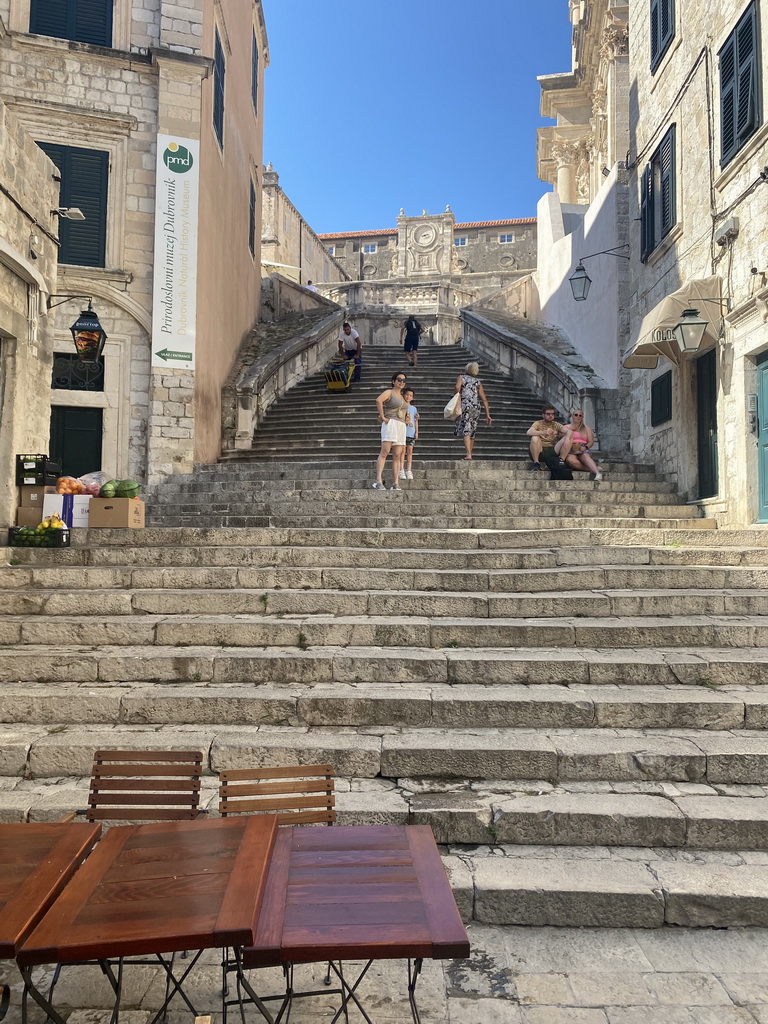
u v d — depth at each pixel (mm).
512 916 3289
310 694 4676
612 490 10617
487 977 2963
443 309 28641
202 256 13914
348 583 6418
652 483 10891
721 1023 2693
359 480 10117
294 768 3361
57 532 7160
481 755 4141
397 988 2914
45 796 3881
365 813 3709
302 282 37531
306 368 19062
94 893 2283
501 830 3699
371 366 19391
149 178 13633
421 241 42531
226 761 4203
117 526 7637
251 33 20797
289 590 6188
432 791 3971
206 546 7246
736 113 9062
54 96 13297
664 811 3701
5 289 7277
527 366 17688
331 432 14680
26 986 2271
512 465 11227
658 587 6473
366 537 7398
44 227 7961
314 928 2115
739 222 9094
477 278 38688
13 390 7465
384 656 5109
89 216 13344
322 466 11688
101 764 3475
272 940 2059
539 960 3070
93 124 13422
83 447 13172
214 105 15312
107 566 6801
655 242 12445
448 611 5934
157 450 13023
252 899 2215
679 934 3229
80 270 13039
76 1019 2787
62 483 7957
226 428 15102
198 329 13523
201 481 11992
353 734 4418
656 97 12398
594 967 3021
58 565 6848
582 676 5012
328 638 5496
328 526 8453
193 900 2219
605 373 15859
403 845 2643
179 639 5516
